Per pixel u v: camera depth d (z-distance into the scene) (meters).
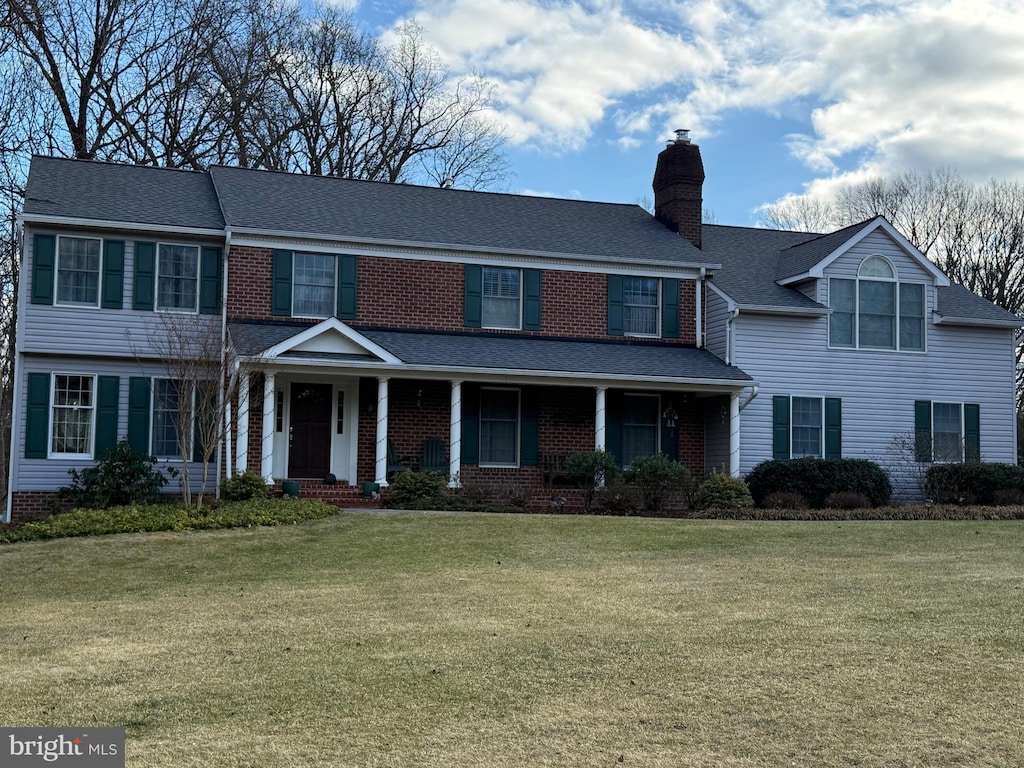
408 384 24.14
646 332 26.48
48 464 21.91
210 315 23.17
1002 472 25.47
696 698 8.36
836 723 7.78
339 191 26.50
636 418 26.05
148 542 17.03
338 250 24.08
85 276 22.44
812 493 24.38
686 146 28.88
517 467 24.83
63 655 10.05
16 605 13.14
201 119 36.41
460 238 25.08
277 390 23.53
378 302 24.30
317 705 8.27
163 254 23.03
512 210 27.73
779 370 26.20
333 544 16.95
